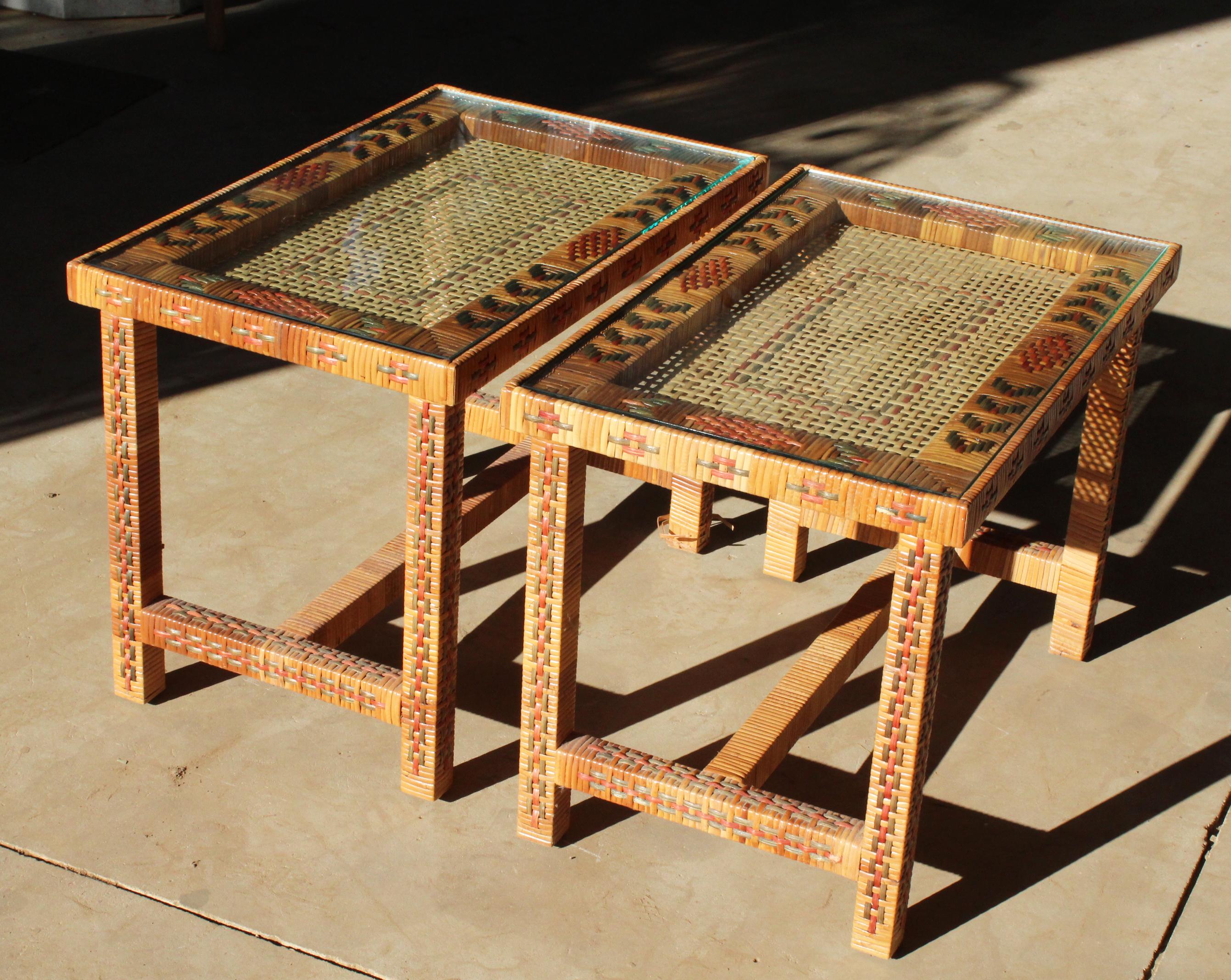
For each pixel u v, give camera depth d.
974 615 2.99
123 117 5.07
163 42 5.71
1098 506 2.71
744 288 2.47
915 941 2.28
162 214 4.43
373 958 2.23
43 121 4.98
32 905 2.29
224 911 2.29
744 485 2.00
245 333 2.24
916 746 2.06
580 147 2.90
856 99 5.48
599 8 6.29
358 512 3.23
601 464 3.19
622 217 2.61
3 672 2.75
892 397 2.18
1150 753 2.65
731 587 3.06
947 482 1.92
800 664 2.60
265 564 3.05
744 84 5.59
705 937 2.28
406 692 2.43
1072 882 2.39
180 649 2.59
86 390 3.63
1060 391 2.14
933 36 6.07
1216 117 5.38
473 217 2.65
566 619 2.26
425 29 5.98
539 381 2.13
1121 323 2.33
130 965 2.20
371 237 2.56
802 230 2.61
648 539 3.21
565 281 2.38
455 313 2.28
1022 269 2.60
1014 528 3.30
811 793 2.55
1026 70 5.76
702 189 2.73
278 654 2.50
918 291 2.51
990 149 5.09
